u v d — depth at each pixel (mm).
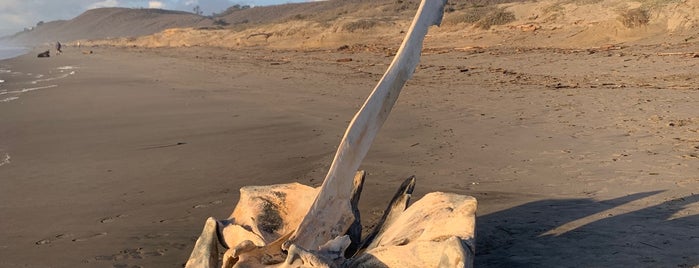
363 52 32312
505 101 12781
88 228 5703
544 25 30469
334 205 3779
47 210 6426
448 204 3664
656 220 4906
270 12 153250
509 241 4699
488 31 33188
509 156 7895
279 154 8805
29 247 5219
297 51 39688
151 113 13859
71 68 33750
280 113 12812
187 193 6883
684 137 8266
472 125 10305
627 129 9102
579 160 7395
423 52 28125
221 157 8797
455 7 60500
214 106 14570
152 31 176375
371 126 3832
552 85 14875
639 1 28828
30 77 27328
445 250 3002
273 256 3666
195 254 3596
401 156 8227
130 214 6125
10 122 13180
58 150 9906
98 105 15758
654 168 6734
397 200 4332
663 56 18172
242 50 47625
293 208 4340
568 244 4500
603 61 18688
